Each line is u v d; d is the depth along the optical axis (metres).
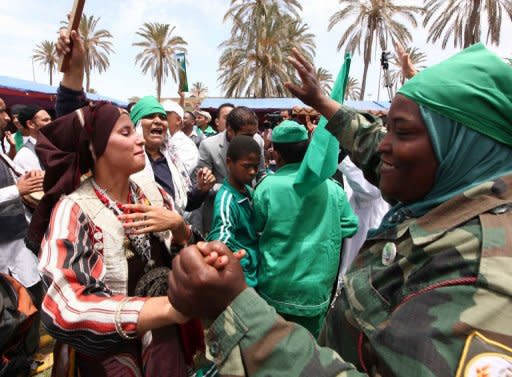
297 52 1.66
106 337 1.13
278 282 2.17
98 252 1.36
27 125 3.87
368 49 30.88
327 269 2.24
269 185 2.21
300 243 2.16
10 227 2.73
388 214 1.08
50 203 1.46
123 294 1.40
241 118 3.52
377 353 0.71
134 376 1.41
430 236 0.79
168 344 1.53
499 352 0.60
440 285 0.70
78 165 1.45
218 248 0.75
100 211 1.41
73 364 1.46
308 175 2.06
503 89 0.81
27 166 3.65
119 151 1.47
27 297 2.17
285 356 0.70
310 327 2.32
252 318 0.72
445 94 0.81
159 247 1.64
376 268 0.94
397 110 0.87
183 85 6.02
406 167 0.87
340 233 2.33
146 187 1.75
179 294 0.75
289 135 2.30
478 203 0.76
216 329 0.74
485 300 0.64
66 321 1.13
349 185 3.38
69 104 1.72
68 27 1.63
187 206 3.10
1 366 2.18
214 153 3.76
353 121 1.61
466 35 21.59
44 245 1.29
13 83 12.99
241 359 0.72
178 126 4.46
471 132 0.82
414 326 0.67
